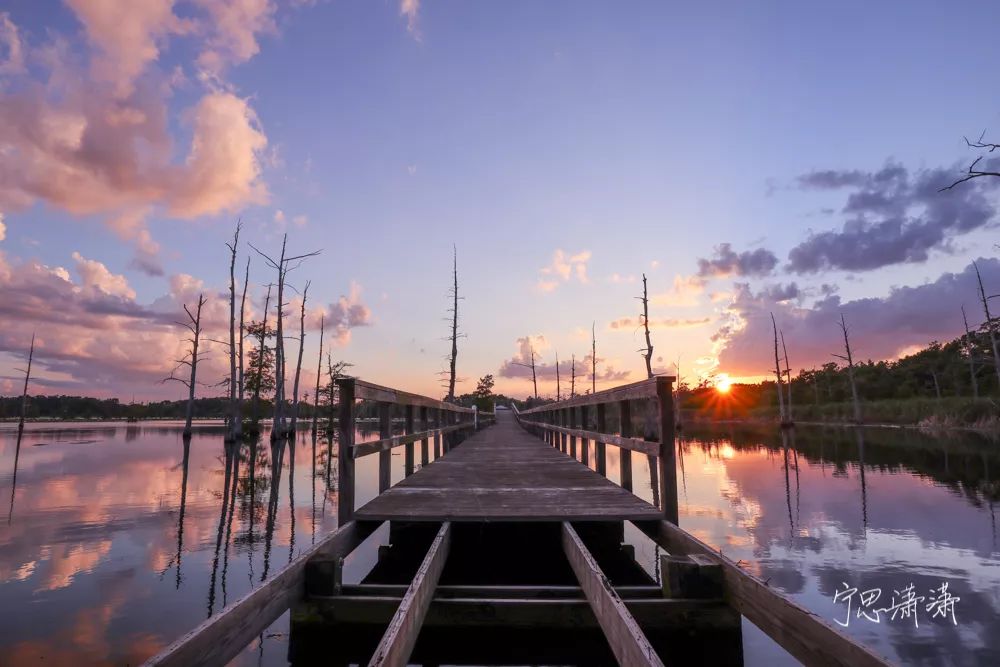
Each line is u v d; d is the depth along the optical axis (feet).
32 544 22.20
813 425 146.20
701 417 208.33
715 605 11.28
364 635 11.60
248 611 9.02
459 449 40.75
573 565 13.12
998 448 64.18
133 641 12.49
